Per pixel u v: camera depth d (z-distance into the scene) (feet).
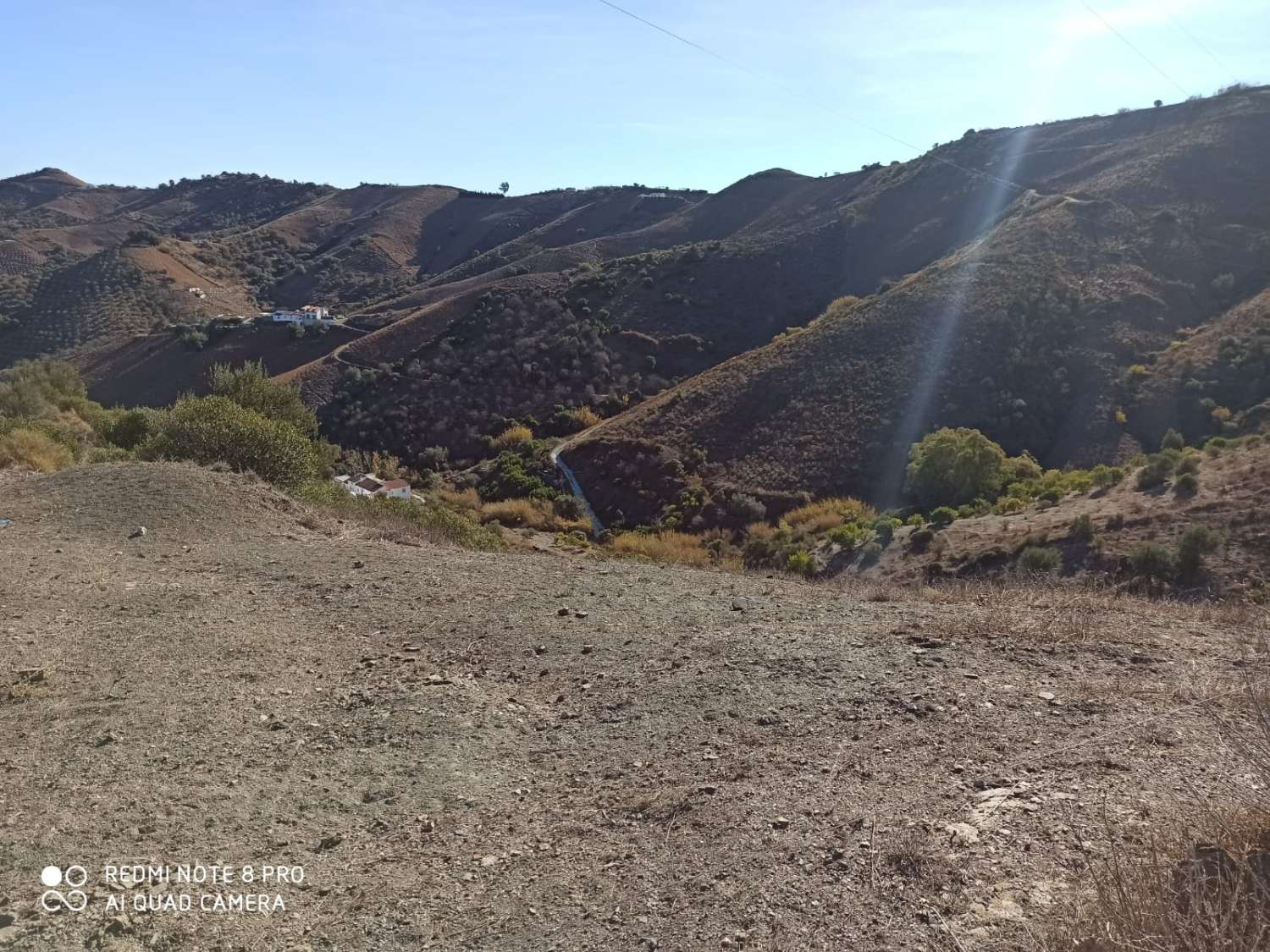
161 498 33.68
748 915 8.29
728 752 12.48
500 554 29.96
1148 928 6.33
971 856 8.79
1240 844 7.58
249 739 14.12
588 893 9.11
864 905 8.17
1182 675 14.25
